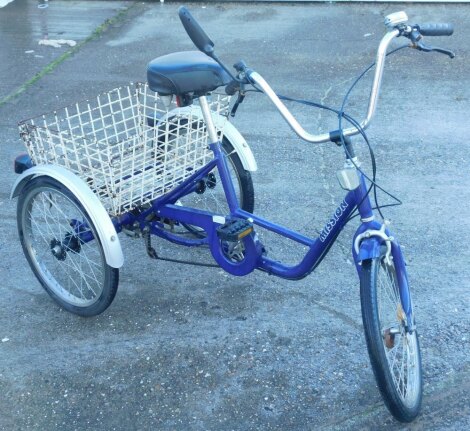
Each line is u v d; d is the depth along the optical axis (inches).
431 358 132.4
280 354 135.3
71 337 142.9
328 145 214.2
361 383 127.6
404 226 172.9
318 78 263.6
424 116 229.5
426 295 149.2
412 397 118.0
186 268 161.8
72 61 290.0
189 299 151.7
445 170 197.5
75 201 135.8
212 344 138.6
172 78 129.1
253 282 155.8
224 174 136.9
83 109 242.8
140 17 338.0
